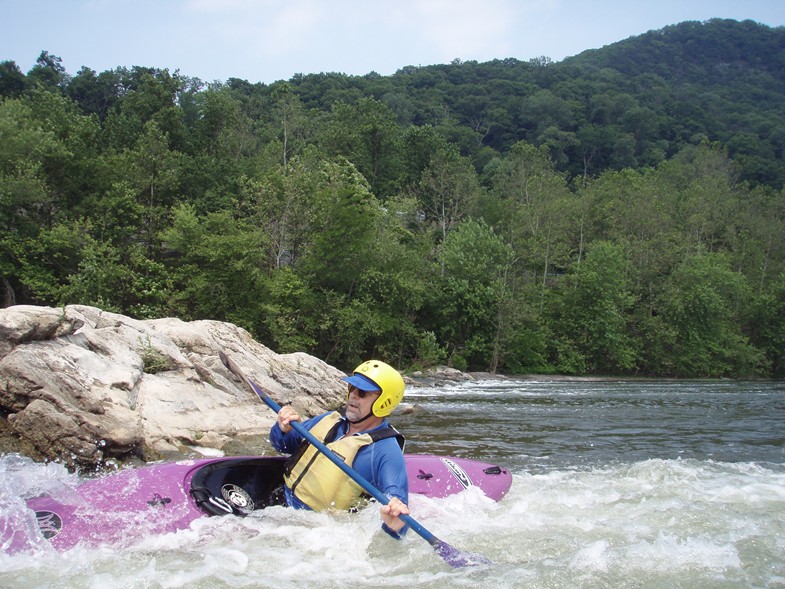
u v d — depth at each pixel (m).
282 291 25.39
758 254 47.78
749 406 16.78
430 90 116.50
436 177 46.12
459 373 27.73
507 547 3.97
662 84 146.00
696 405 16.94
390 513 3.64
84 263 22.92
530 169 51.75
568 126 105.88
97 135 33.34
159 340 10.55
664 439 10.20
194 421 8.70
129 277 24.11
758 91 161.38
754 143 102.06
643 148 105.31
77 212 25.86
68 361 8.16
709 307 38.25
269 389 11.50
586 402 17.45
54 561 3.31
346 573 3.41
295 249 29.30
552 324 35.97
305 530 3.91
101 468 7.06
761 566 3.70
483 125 108.44
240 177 32.41
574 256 42.56
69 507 3.76
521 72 140.25
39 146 25.41
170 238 25.84
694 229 48.97
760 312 42.50
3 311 8.20
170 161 31.20
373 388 4.05
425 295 31.73
